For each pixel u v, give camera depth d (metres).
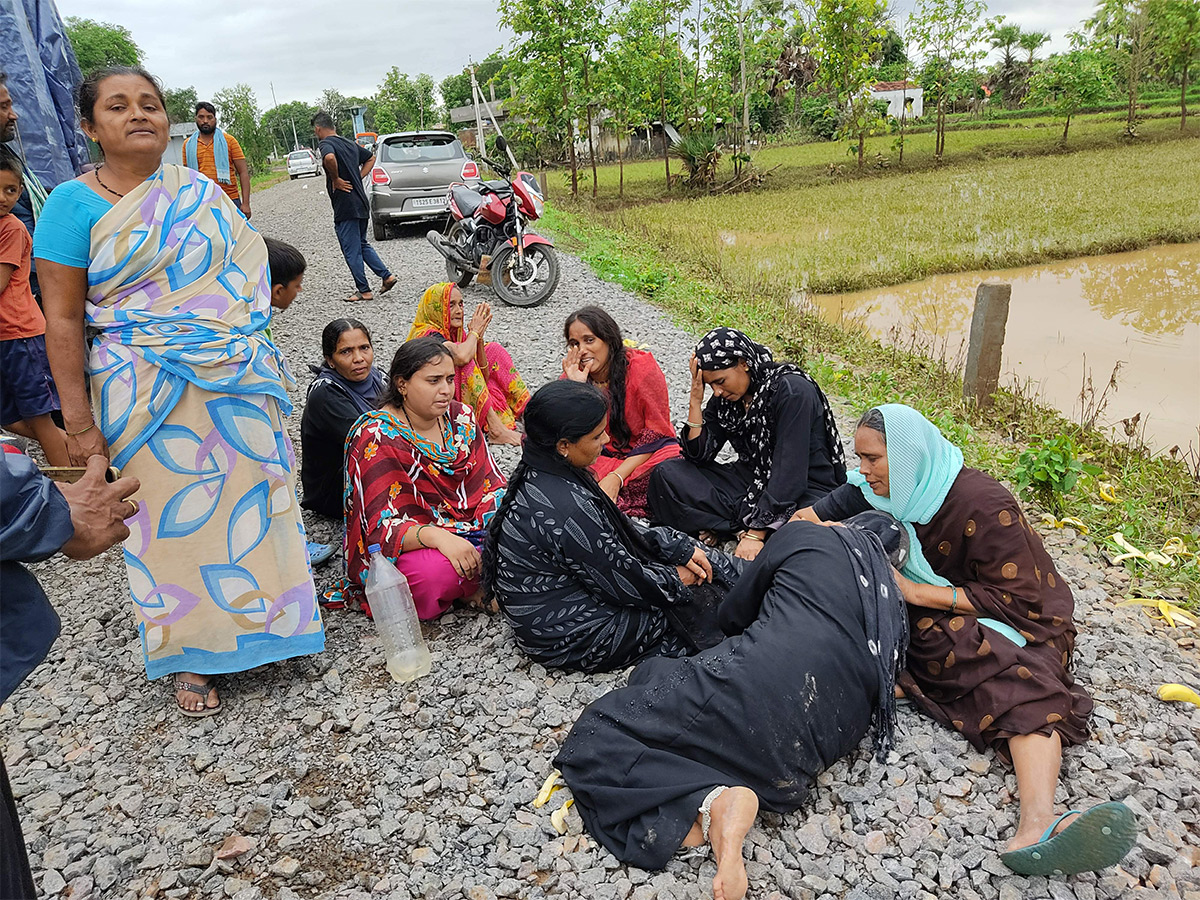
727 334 3.75
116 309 2.76
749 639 2.56
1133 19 30.03
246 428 2.95
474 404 4.84
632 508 4.36
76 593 4.00
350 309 8.95
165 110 2.76
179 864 2.47
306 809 2.65
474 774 2.78
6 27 5.05
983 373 6.01
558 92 20.80
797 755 2.43
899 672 2.83
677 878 2.34
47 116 5.34
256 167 63.03
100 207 2.68
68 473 2.79
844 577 2.64
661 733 2.47
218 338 2.84
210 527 2.96
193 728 3.05
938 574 2.91
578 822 2.56
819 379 6.67
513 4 19.61
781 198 20.00
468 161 13.28
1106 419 6.41
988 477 2.86
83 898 2.37
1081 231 13.38
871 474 2.90
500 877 2.39
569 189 24.05
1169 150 23.45
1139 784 2.55
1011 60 47.50
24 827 2.61
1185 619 3.41
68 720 3.12
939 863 2.35
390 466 3.51
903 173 23.52
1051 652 2.71
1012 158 25.00
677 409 5.99
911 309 10.46
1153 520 4.36
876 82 23.81
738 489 4.08
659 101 23.14
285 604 3.12
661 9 22.36
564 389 2.99
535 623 3.16
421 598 3.48
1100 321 9.24
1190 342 8.33
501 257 8.82
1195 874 2.27
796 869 2.36
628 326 8.20
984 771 2.64
